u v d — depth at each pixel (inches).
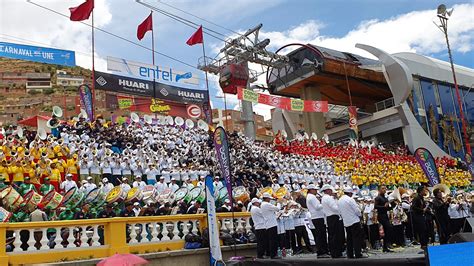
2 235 445.1
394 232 597.6
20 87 3031.5
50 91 3068.4
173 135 1206.9
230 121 2295.8
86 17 1182.3
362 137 1873.8
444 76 1957.4
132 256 373.1
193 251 556.4
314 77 1689.2
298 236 593.6
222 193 706.8
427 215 593.0
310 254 572.4
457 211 633.6
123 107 1438.2
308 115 1801.2
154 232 557.9
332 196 510.3
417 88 1840.6
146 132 1160.8
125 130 1114.7
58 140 911.7
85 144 941.8
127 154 930.7
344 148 1478.8
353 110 1665.8
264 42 1462.8
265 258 538.3
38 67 3378.4
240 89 1309.1
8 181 712.4
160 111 1491.1
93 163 864.9
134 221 538.9
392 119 1772.9
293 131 1884.8
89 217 549.6
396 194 628.1
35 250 465.1
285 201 635.5
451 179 1499.8
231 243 604.1
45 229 477.4
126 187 739.4
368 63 1779.0
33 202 530.0
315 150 1384.1
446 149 1836.9
